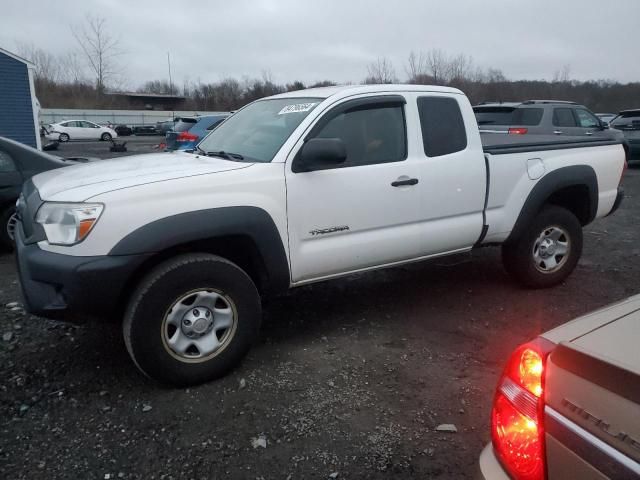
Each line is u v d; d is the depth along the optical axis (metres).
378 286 5.05
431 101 4.12
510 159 4.43
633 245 6.73
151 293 2.96
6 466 2.49
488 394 3.17
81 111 52.94
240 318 3.28
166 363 3.06
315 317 4.30
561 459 1.38
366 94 3.83
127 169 3.45
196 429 2.79
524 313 4.42
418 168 3.94
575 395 1.37
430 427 2.84
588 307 4.57
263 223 3.29
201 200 3.13
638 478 1.17
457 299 4.72
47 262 2.90
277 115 3.95
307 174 3.50
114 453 2.60
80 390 3.15
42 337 3.83
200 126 11.69
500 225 4.46
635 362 1.38
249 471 2.49
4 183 5.87
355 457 2.60
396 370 3.44
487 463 1.64
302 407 3.00
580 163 4.84
